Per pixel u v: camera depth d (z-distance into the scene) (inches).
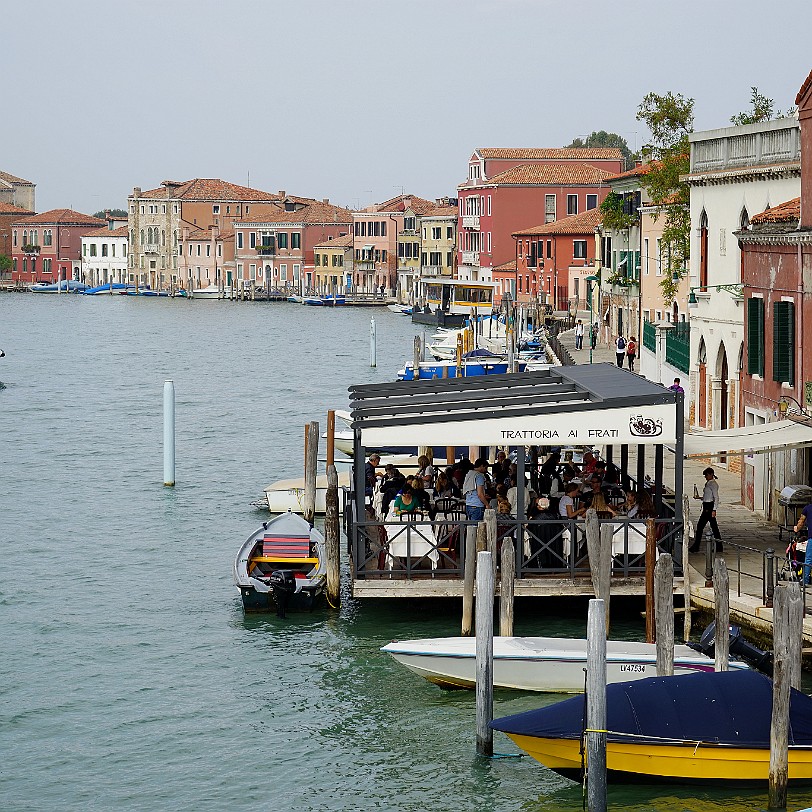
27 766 871.7
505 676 944.9
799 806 772.0
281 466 1989.4
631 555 1091.9
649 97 2413.9
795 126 1519.4
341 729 917.8
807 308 1219.2
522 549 1066.7
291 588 1145.4
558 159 5634.8
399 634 1101.1
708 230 1743.4
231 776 853.2
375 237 7362.2
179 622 1162.0
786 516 1225.4
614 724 783.7
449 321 4886.8
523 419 1067.9
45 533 1519.4
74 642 1112.2
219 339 5049.2
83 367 3865.7
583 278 4500.5
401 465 1520.7
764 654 892.0
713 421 1708.9
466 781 837.2
